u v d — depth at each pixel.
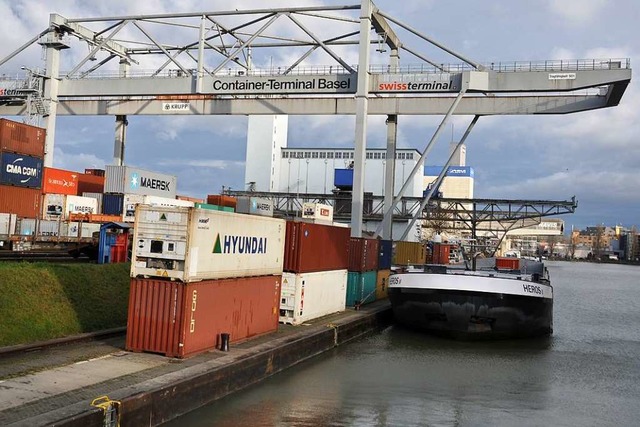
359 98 35.34
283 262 18.61
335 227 22.31
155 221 12.37
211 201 44.59
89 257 27.92
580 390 15.88
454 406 13.33
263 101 41.69
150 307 12.37
